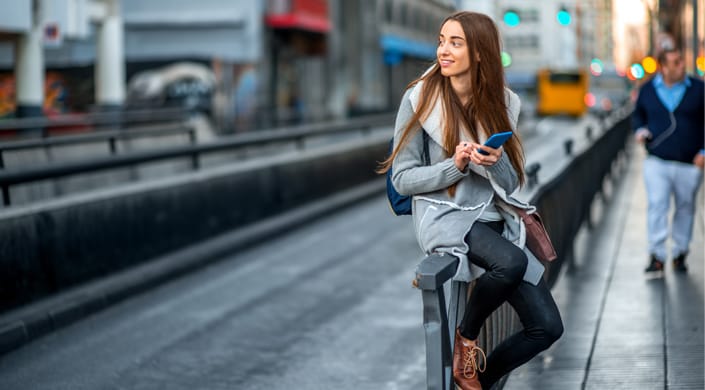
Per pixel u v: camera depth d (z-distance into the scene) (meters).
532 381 5.81
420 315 8.91
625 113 31.95
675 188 9.09
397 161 3.99
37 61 26.22
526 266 3.91
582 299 8.19
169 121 26.70
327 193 17.30
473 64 3.90
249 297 9.80
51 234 8.96
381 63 61.50
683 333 6.85
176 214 11.55
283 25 43.31
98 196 9.91
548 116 65.50
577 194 9.60
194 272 11.20
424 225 3.97
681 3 27.80
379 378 6.91
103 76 31.81
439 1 78.12
